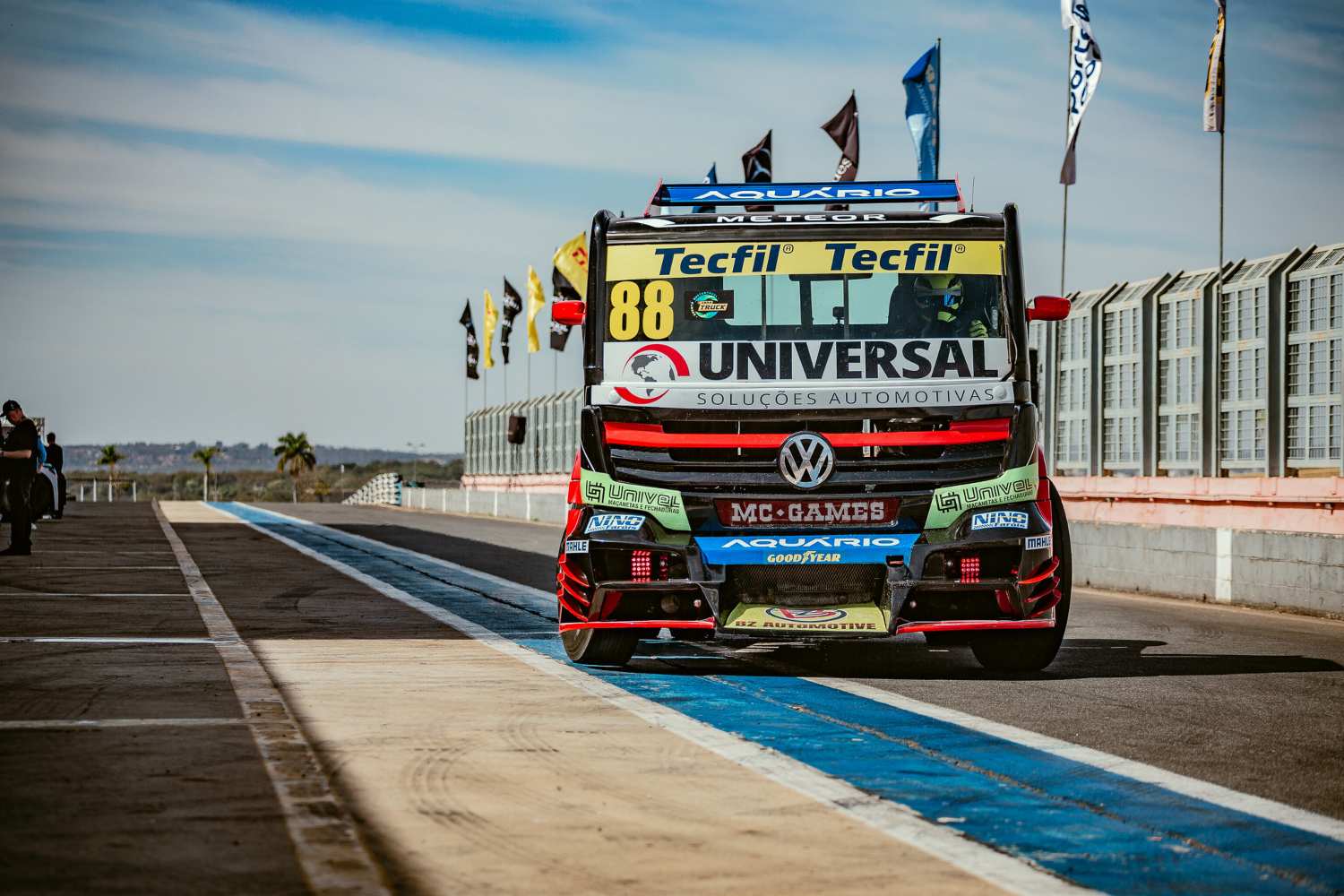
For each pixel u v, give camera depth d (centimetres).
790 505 1106
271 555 2686
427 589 1970
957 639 1235
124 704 932
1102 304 2636
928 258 1159
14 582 1941
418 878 566
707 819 664
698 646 1350
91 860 571
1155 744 855
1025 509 1112
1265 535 1812
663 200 1206
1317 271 2138
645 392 1126
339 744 826
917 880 571
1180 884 570
